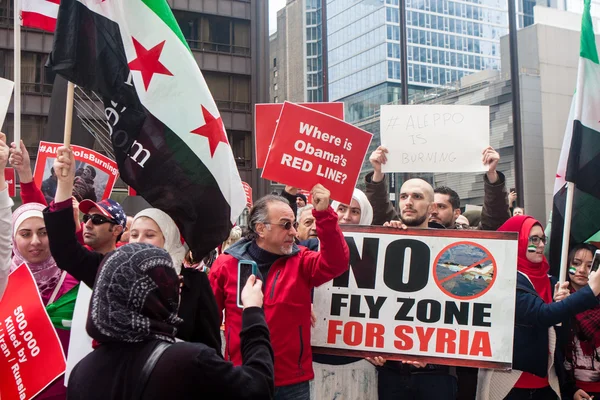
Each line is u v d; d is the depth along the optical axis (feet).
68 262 10.15
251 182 101.50
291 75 126.52
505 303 12.76
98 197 18.43
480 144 15.88
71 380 6.83
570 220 14.32
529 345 13.32
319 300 13.23
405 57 66.69
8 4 84.79
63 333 11.92
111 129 11.10
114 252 6.73
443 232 13.12
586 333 14.40
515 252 12.84
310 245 14.58
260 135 15.08
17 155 12.76
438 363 12.81
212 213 11.18
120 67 11.13
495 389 13.50
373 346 13.01
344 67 102.68
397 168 16.12
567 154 15.11
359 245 13.29
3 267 10.09
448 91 88.84
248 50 102.73
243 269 9.14
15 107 12.67
